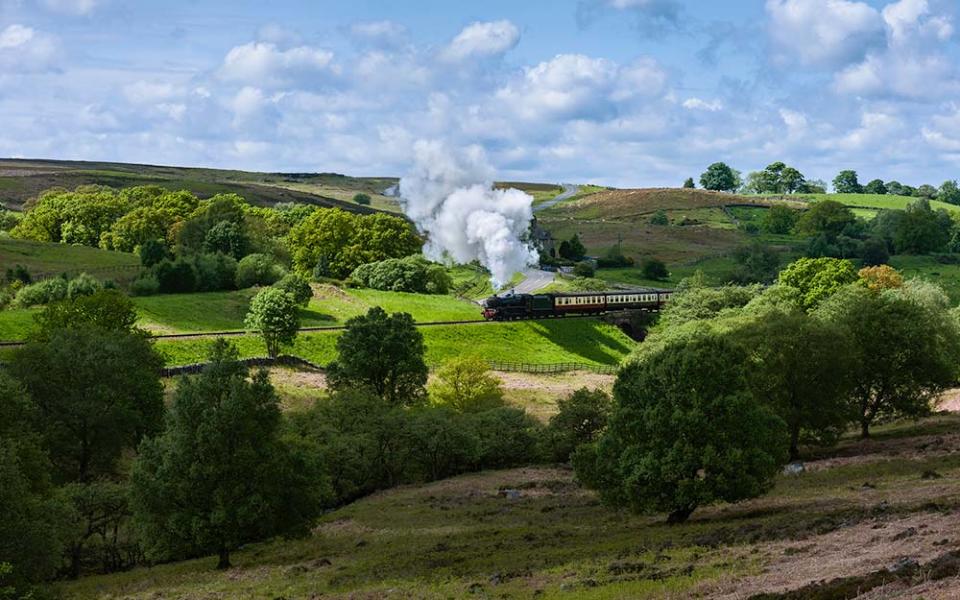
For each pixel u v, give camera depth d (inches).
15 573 1850.4
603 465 2300.7
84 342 3189.0
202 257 6466.5
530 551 2030.0
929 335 3410.4
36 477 2304.4
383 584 1812.3
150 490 2217.0
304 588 1873.8
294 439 3070.9
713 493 2140.7
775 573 1480.1
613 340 6235.2
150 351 3558.1
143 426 3189.0
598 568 1727.4
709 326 4845.0
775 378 3043.8
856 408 3250.5
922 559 1373.0
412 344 4259.4
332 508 3176.7
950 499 1946.4
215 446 2210.9
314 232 7741.1
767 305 5374.0
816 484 2554.1
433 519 2664.9
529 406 4586.6
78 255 7588.6
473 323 5969.5
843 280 6156.5
